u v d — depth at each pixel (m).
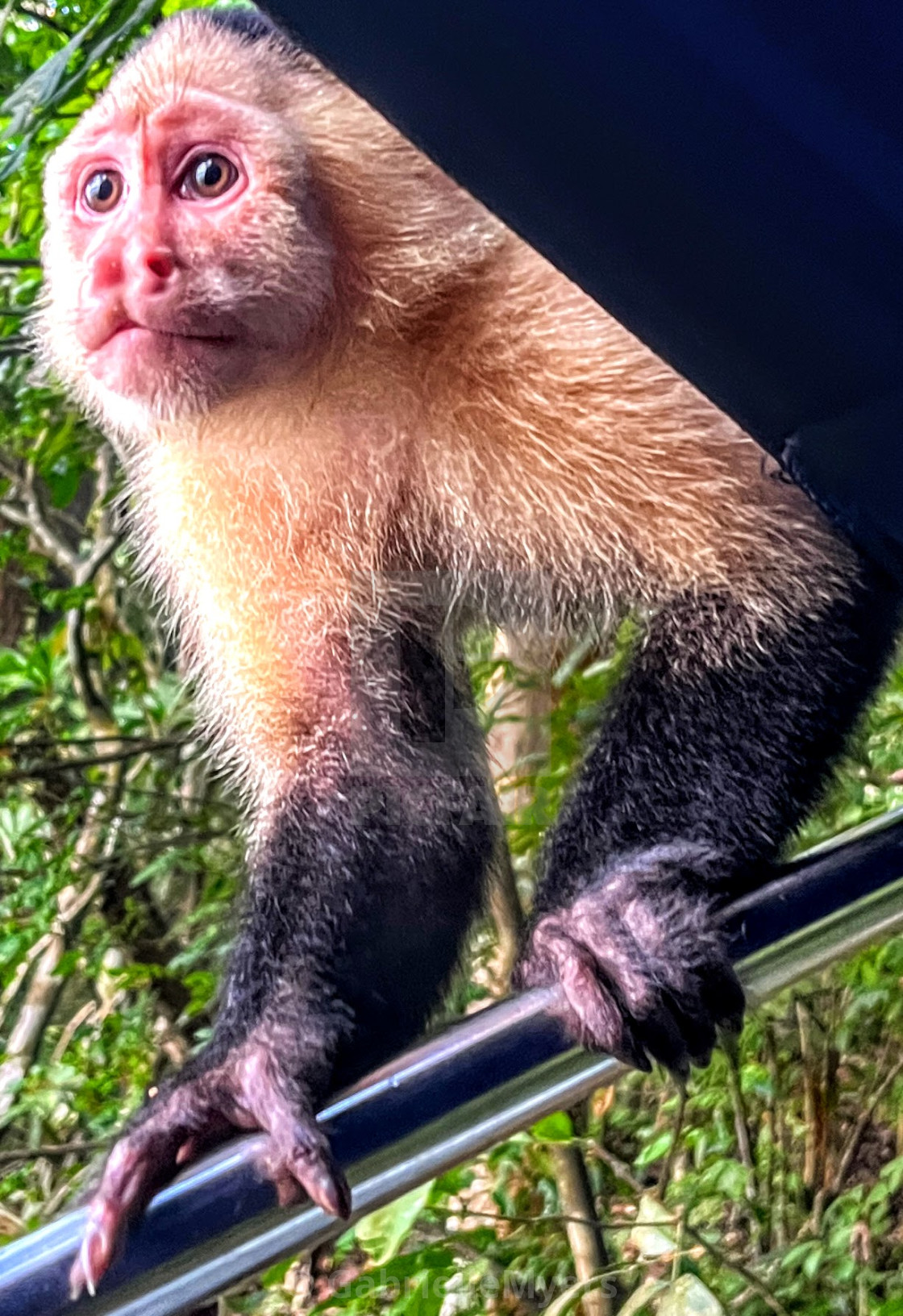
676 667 0.39
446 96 0.19
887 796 0.56
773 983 0.32
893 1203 0.61
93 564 0.69
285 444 0.41
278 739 0.43
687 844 0.37
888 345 0.20
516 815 0.62
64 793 0.75
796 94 0.17
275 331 0.39
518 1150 0.49
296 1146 0.29
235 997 0.40
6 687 0.67
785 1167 0.63
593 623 0.43
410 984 0.42
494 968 0.61
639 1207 0.52
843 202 0.18
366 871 0.42
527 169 0.20
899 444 0.22
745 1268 0.53
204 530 0.43
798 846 0.40
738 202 0.19
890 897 0.31
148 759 0.74
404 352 0.41
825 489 0.23
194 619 0.45
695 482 0.39
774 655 0.38
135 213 0.38
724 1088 0.62
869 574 0.38
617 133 0.18
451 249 0.40
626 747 0.39
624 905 0.35
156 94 0.39
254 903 0.42
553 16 0.17
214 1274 0.28
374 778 0.43
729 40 0.17
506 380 0.41
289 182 0.39
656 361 0.40
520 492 0.42
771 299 0.20
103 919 0.72
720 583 0.39
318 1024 0.39
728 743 0.38
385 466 0.42
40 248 0.49
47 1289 0.27
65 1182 0.65
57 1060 0.69
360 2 0.18
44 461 0.63
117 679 0.84
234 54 0.40
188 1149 0.34
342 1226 0.29
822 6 0.17
